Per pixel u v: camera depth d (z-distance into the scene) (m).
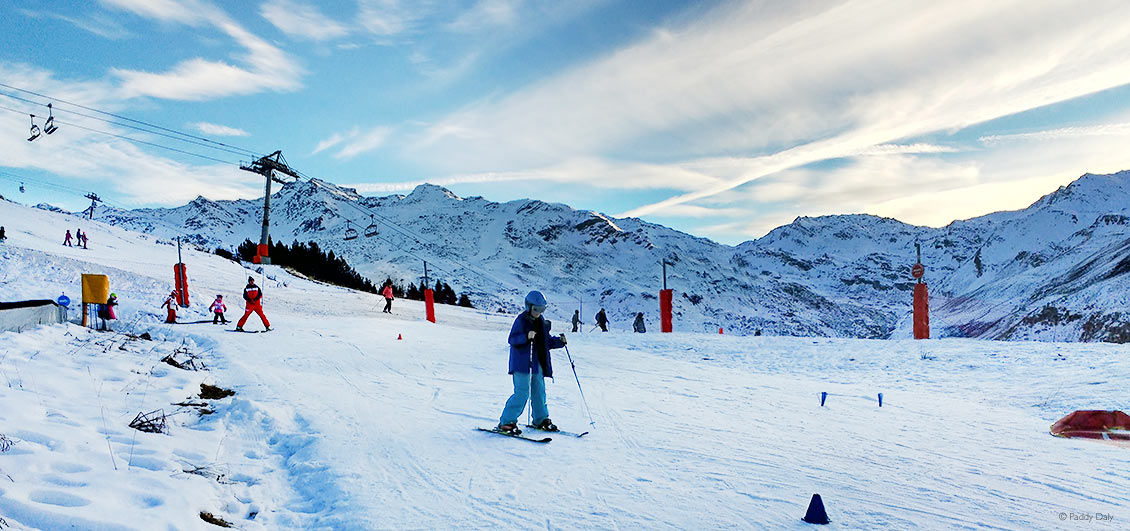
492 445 6.39
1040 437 7.27
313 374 10.99
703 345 19.17
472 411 8.21
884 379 13.22
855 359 15.99
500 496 4.84
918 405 9.81
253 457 6.01
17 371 6.91
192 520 4.11
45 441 4.83
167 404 7.07
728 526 4.25
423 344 16.98
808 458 6.09
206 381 8.83
